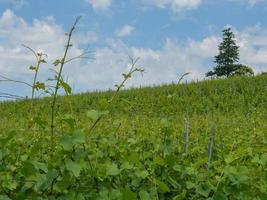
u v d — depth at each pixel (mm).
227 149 6203
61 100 5230
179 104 23875
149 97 26750
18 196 3994
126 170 4762
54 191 4047
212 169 5457
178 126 7449
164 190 4512
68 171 3879
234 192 4383
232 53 68500
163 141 5047
